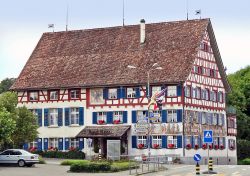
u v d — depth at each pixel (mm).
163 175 50875
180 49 82750
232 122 93062
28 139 72438
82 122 84688
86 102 84625
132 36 87875
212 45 86875
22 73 90188
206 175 49812
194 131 81062
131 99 81625
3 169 57562
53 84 86625
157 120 79812
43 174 52375
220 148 88125
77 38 92000
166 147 79000
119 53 86438
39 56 91812
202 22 85000
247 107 111312
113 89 83125
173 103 79250
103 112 83375
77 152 83000
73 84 85188
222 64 88500
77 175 51469
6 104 69812
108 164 55719
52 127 86562
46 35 94625
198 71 83000
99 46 89062
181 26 85750
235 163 93000
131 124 81312
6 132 60094
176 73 79688
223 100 89938
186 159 78312
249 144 98875
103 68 85438
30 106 88188
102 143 82312
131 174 52281
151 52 84250
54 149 86000
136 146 80562
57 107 86562
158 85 80250
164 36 85438
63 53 90688
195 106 81750
